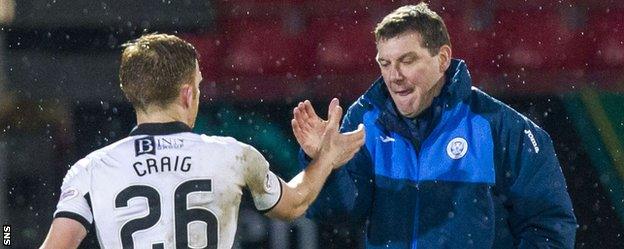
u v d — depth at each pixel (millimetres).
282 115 31625
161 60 11570
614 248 30656
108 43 33156
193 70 11789
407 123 13664
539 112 31266
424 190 13484
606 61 31062
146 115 11703
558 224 13617
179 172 11461
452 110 13539
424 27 13203
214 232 11484
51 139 32312
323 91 31797
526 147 13445
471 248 13430
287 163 31125
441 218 13461
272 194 12039
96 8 33125
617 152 30734
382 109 13695
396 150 13664
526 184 13500
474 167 13391
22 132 32125
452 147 13461
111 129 32719
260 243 28984
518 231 13945
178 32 32812
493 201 13672
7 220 29906
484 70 31297
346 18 31922
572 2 31062
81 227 11352
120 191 11375
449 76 13719
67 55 33000
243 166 11781
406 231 13594
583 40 31125
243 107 31594
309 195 12430
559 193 13641
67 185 11500
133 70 11594
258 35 32219
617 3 31062
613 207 30656
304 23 32062
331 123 12758
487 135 13453
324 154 12703
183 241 11352
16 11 32938
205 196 11484
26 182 32031
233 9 32375
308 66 31984
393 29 13180
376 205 13789
